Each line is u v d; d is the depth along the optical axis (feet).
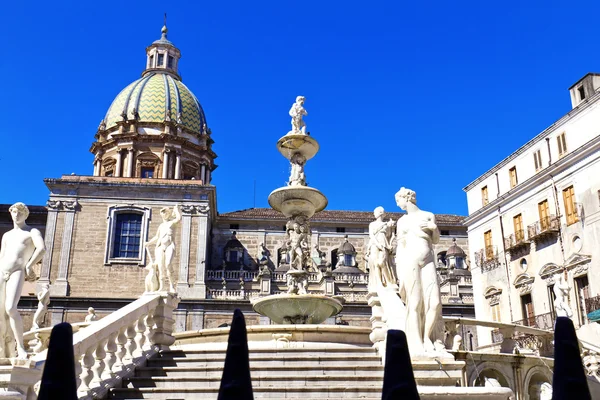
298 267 58.03
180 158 199.52
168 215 51.11
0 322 31.42
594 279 121.49
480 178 163.53
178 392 35.76
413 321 32.30
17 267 32.50
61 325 16.69
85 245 165.89
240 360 16.98
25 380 29.89
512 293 144.77
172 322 47.37
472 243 164.14
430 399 27.68
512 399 43.14
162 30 239.30
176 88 212.23
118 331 38.73
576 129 130.93
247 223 194.08
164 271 49.06
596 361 52.29
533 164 143.54
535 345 65.62
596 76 131.34
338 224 196.75
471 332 160.04
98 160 201.16
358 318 161.79
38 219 181.88
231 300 159.12
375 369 38.47
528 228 139.85
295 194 58.75
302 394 35.12
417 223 33.94
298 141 60.85
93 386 34.99
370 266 46.03
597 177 123.13
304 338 47.34
